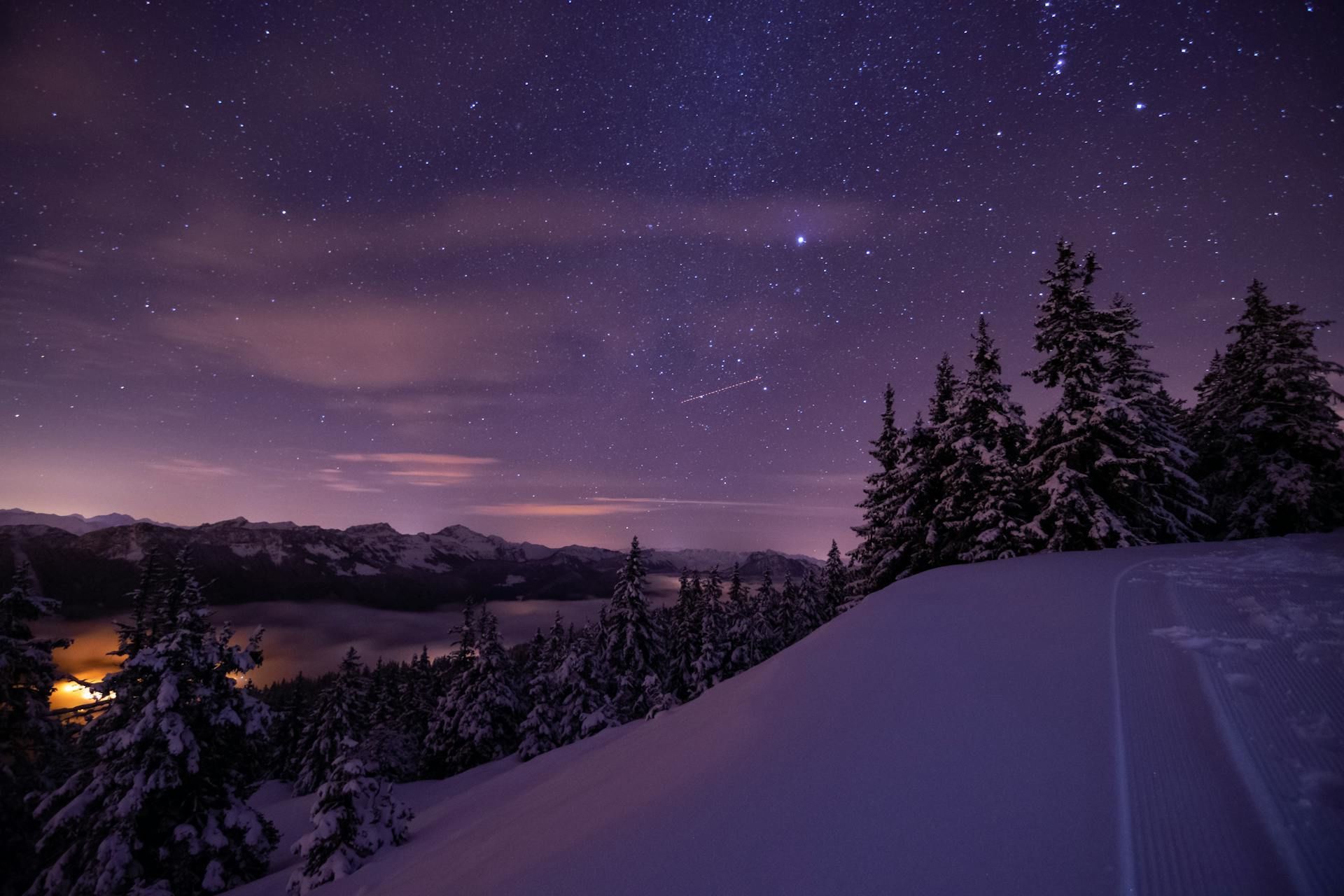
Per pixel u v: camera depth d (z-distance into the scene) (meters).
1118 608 6.06
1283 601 5.63
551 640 45.38
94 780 14.72
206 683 15.59
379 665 52.66
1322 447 20.95
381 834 15.02
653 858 3.68
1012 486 19.70
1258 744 3.04
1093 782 3.07
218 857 15.06
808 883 2.91
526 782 18.47
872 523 26.08
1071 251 20.06
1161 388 21.45
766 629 42.22
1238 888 2.15
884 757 4.02
